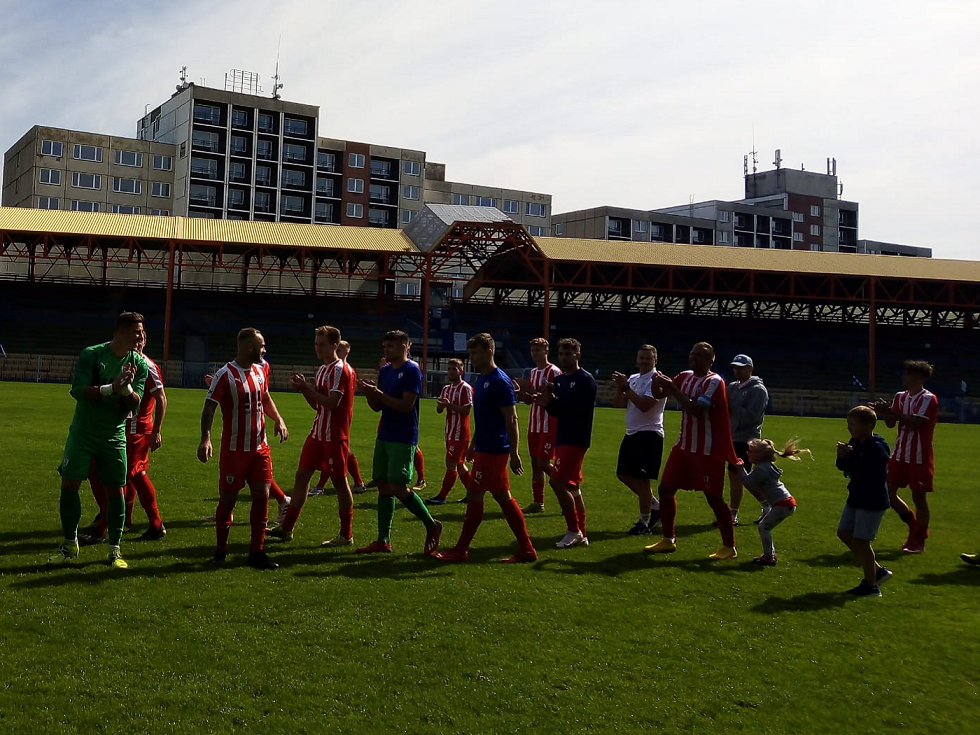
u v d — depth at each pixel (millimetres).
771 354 59094
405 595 6180
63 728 3943
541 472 10391
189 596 5930
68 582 6145
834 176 124375
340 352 9000
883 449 6801
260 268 46562
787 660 5211
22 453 13195
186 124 78500
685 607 6219
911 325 62875
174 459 13344
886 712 4512
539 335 58219
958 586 7230
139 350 7039
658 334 59875
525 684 4660
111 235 44062
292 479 12219
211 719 4102
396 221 88188
